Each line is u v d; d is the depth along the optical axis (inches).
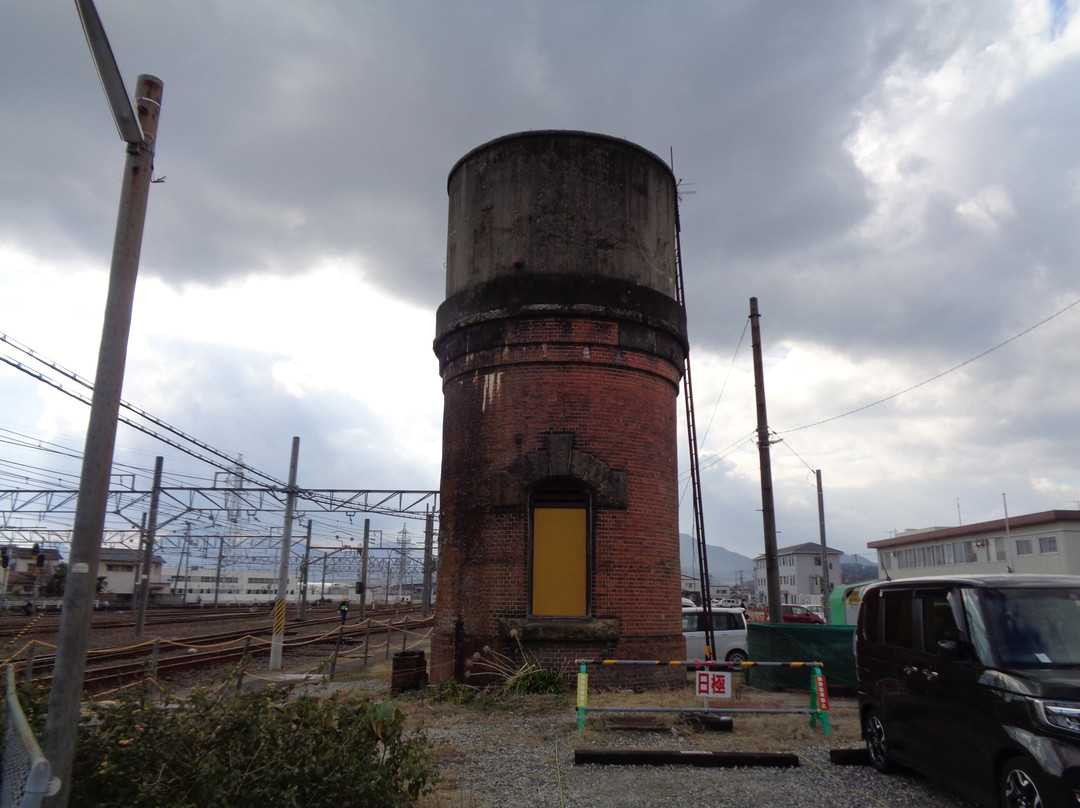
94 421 201.9
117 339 209.6
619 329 585.9
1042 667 253.9
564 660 535.8
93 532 196.7
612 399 577.9
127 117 217.8
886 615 343.3
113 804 207.8
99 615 1898.4
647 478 580.4
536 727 430.6
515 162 612.4
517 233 599.2
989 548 2230.6
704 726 421.1
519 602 548.4
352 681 698.2
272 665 869.8
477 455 580.7
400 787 255.4
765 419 938.1
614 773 335.3
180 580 4512.8
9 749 201.3
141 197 221.8
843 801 293.4
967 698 268.2
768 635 634.8
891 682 327.0
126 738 222.4
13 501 1348.4
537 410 569.6
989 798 254.5
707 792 305.7
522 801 293.4
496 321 588.7
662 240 637.9
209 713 237.0
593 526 557.6
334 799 233.1
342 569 3452.3
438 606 591.2
